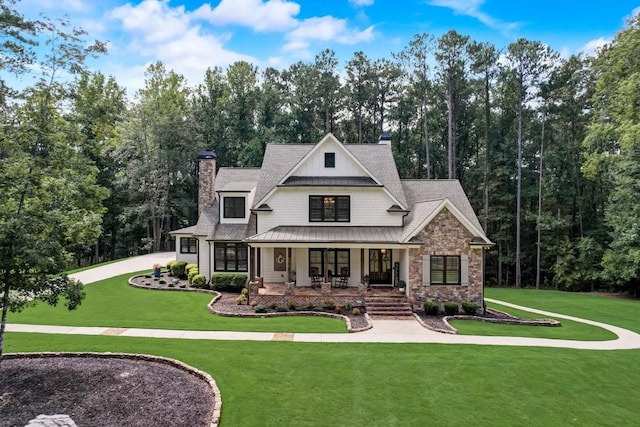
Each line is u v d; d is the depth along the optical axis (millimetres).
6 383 11352
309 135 59656
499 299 30641
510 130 47562
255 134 58750
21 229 10016
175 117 49312
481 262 22797
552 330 19750
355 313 21156
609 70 30984
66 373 12148
